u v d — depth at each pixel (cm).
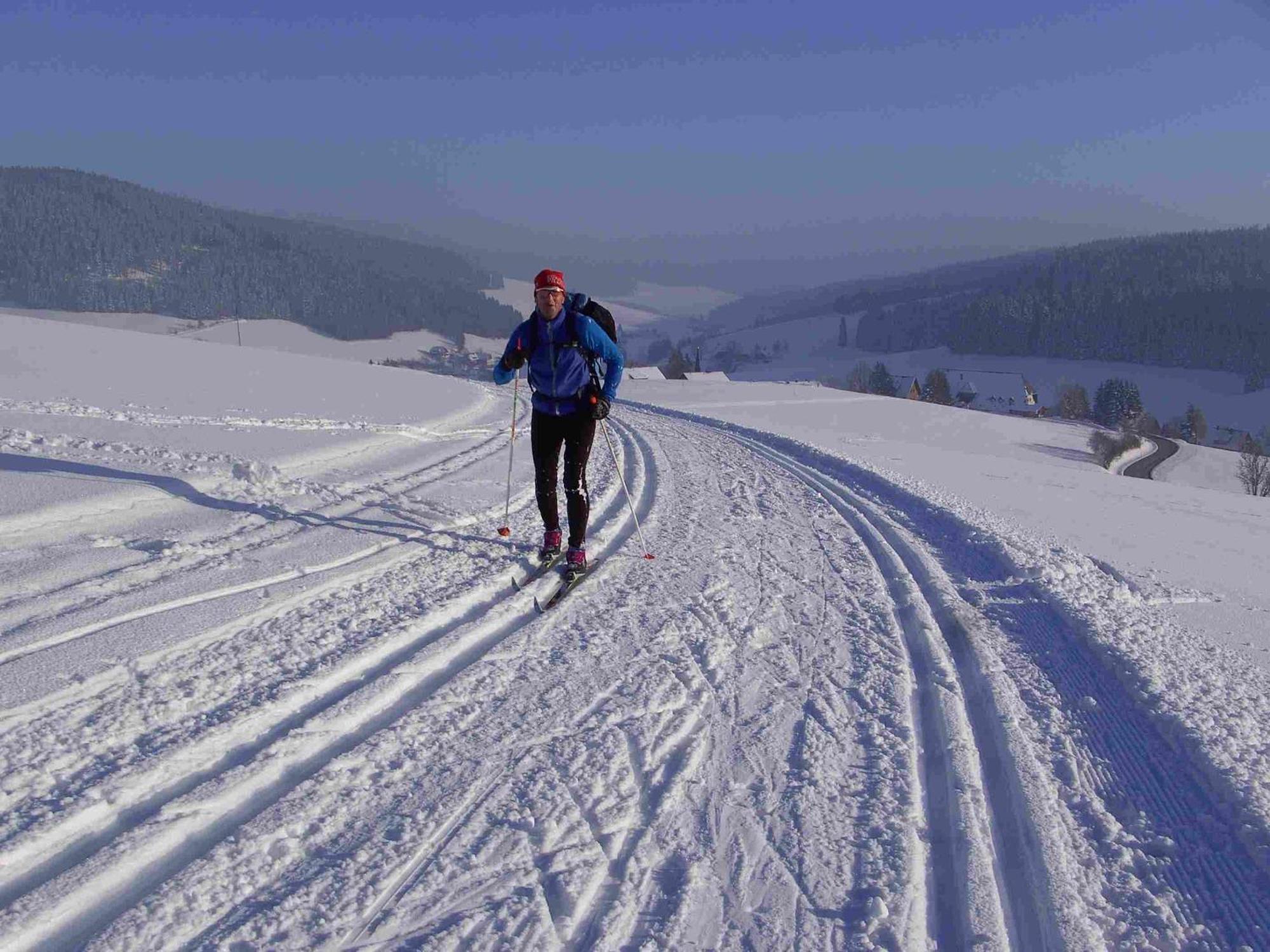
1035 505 1134
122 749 280
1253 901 255
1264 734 367
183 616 386
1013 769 325
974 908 242
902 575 596
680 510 770
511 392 1983
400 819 263
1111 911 247
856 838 275
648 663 404
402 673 359
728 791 299
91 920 209
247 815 259
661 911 234
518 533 613
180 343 1980
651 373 6962
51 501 504
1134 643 474
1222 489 5006
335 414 1061
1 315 1983
